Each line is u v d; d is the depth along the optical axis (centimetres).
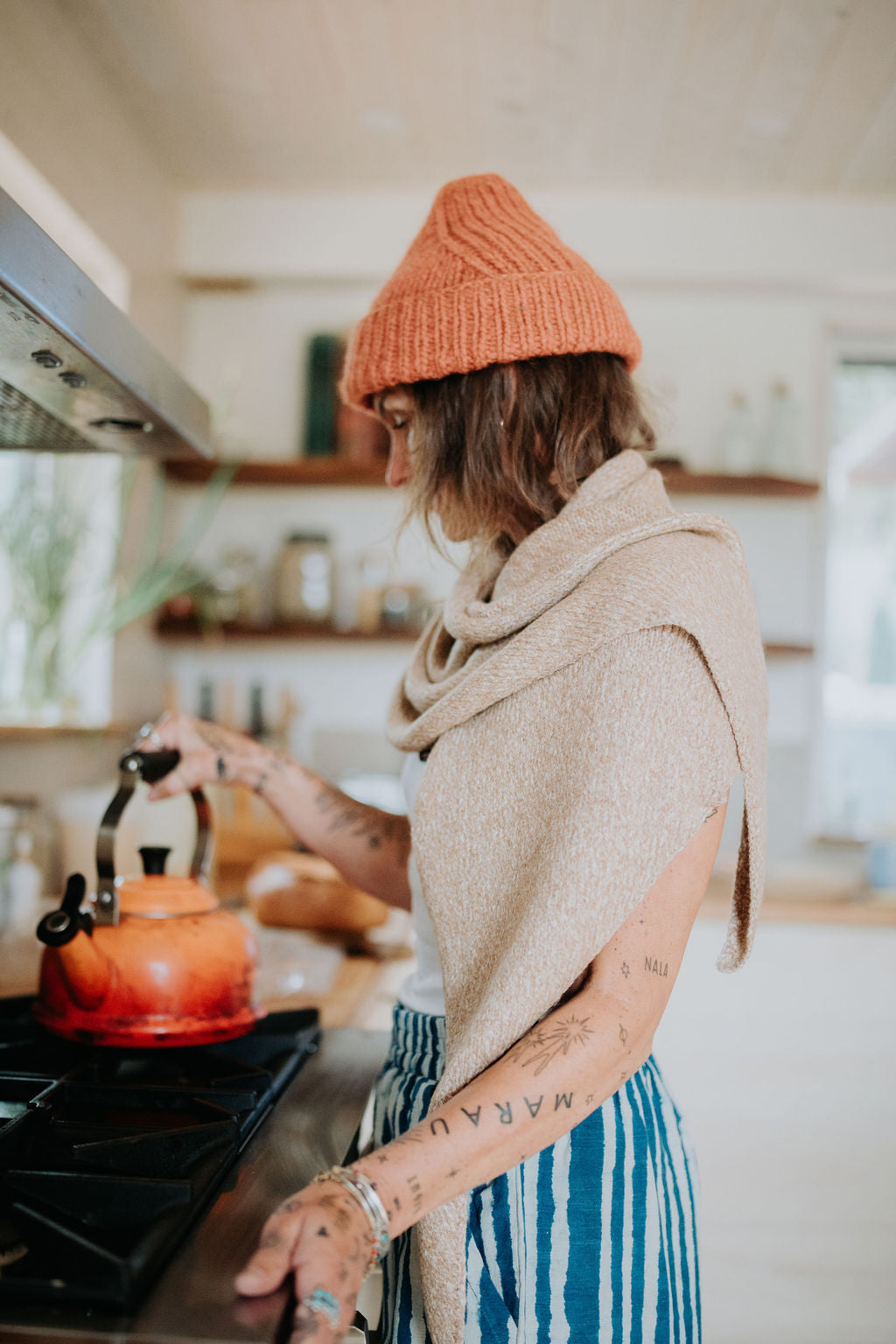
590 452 87
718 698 72
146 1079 95
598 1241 76
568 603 77
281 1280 56
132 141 240
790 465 279
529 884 73
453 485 89
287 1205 58
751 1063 214
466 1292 75
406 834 115
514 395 85
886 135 238
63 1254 60
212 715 278
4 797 178
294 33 202
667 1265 79
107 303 92
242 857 250
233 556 279
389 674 291
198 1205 68
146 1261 58
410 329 86
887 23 195
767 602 286
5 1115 82
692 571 76
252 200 277
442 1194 61
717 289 283
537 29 199
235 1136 79
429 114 233
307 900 174
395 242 276
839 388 295
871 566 293
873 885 244
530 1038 65
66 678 226
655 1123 82
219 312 293
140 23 199
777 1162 210
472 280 85
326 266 276
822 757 292
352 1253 56
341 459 279
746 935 80
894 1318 203
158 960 94
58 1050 97
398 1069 92
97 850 96
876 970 217
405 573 287
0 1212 66
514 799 76
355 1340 95
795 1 189
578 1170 77
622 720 70
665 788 69
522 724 77
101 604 237
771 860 277
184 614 277
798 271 272
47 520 215
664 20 196
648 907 71
